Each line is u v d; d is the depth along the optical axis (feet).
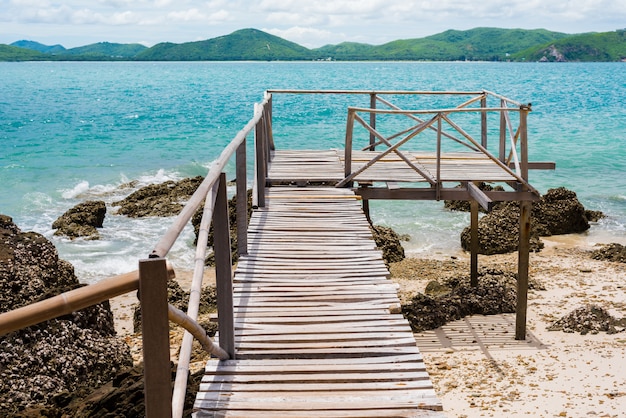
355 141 103.71
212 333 34.88
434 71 483.92
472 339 35.27
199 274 13.02
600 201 71.31
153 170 87.81
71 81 335.47
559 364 31.60
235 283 22.27
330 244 26.40
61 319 28.58
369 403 14.83
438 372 31.19
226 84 290.15
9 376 25.34
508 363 31.96
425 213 65.98
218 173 14.29
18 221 62.85
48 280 35.68
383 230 52.54
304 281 22.49
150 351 8.70
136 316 38.42
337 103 168.14
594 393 28.30
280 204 32.07
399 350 17.49
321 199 32.94
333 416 14.28
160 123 133.90
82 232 57.77
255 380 15.90
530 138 110.83
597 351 32.99
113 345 29.40
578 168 87.35
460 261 51.29
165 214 64.34
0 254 34.55
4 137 115.14
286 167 37.96
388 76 378.73
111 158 95.66
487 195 34.24
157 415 8.86
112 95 221.46
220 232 16.21
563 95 214.28
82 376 27.48
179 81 324.19
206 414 14.38
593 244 55.47
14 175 82.99
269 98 37.52
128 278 8.53
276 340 17.97
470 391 28.94
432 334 36.06
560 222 58.39
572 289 43.21
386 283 22.33
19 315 7.91
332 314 19.77
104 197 73.41
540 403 27.50
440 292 43.21
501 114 39.40
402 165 38.29
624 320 36.73
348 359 17.11
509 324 37.17
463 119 132.67
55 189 76.18
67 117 146.82
